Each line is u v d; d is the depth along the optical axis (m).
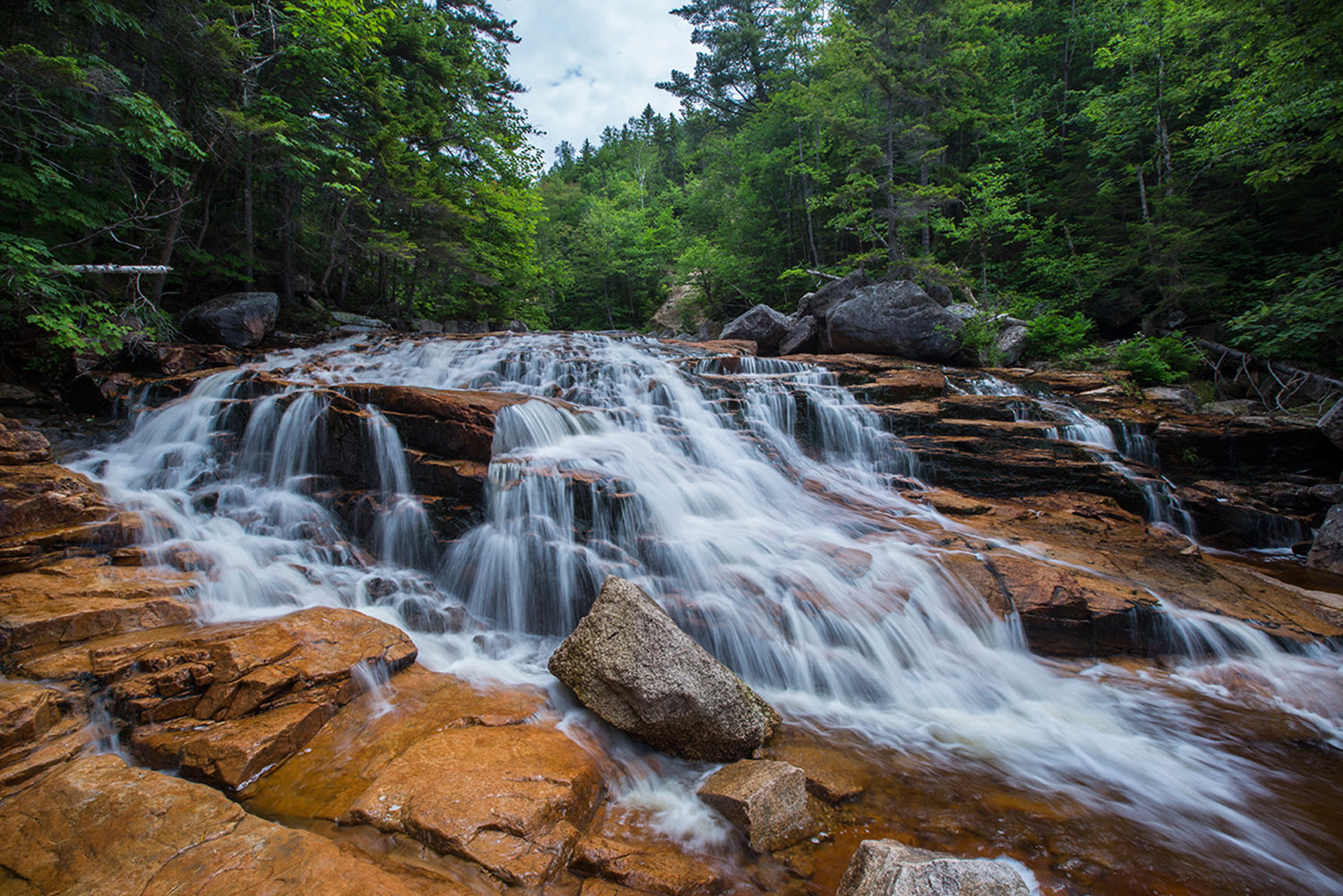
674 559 6.00
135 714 3.47
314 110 14.84
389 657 4.41
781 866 2.96
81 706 3.46
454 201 19.30
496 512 6.35
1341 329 13.32
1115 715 4.67
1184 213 18.17
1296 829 3.41
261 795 3.09
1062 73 26.31
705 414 10.22
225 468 7.77
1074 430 10.73
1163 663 5.52
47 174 8.72
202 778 3.14
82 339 8.51
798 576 5.80
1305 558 8.59
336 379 11.30
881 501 8.62
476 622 5.91
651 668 3.89
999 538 7.33
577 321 39.41
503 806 2.91
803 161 26.48
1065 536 7.64
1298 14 11.04
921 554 6.38
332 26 12.73
